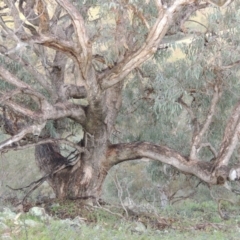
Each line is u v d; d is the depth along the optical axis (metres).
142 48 10.25
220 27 12.05
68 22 12.63
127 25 11.06
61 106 11.43
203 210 15.29
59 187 13.63
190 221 12.02
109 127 12.97
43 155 14.13
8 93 10.45
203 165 11.95
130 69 10.65
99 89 11.02
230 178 11.25
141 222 11.36
